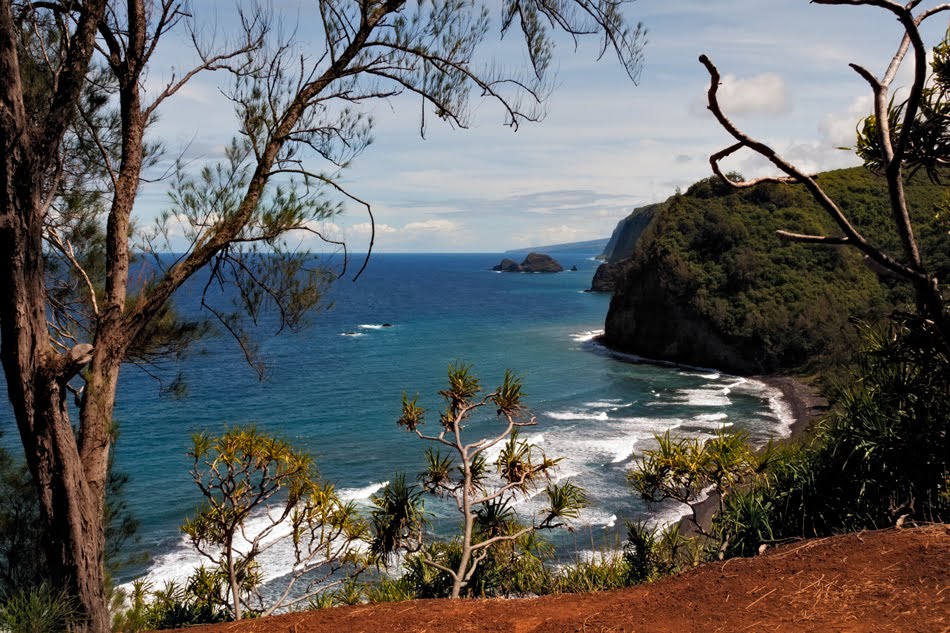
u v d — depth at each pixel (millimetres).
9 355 4234
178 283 4973
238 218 4977
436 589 6184
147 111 5000
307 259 5184
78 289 5621
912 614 2562
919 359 4672
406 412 6422
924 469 4570
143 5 4898
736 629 2766
